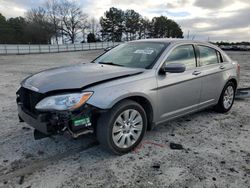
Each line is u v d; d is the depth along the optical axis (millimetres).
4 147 3904
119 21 92000
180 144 4027
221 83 5254
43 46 49000
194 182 3041
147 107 3930
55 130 3305
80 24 81750
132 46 4820
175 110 4324
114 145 3543
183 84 4316
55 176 3150
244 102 6641
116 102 3404
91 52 46594
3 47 43281
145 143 4051
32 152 3750
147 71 3900
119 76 3631
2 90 8297
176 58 4336
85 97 3232
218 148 3914
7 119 5164
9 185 2969
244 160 3559
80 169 3307
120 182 3035
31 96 3568
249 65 16781
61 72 3896
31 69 15695
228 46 39719
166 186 2965
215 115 5469
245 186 2973
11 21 76750
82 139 4156
